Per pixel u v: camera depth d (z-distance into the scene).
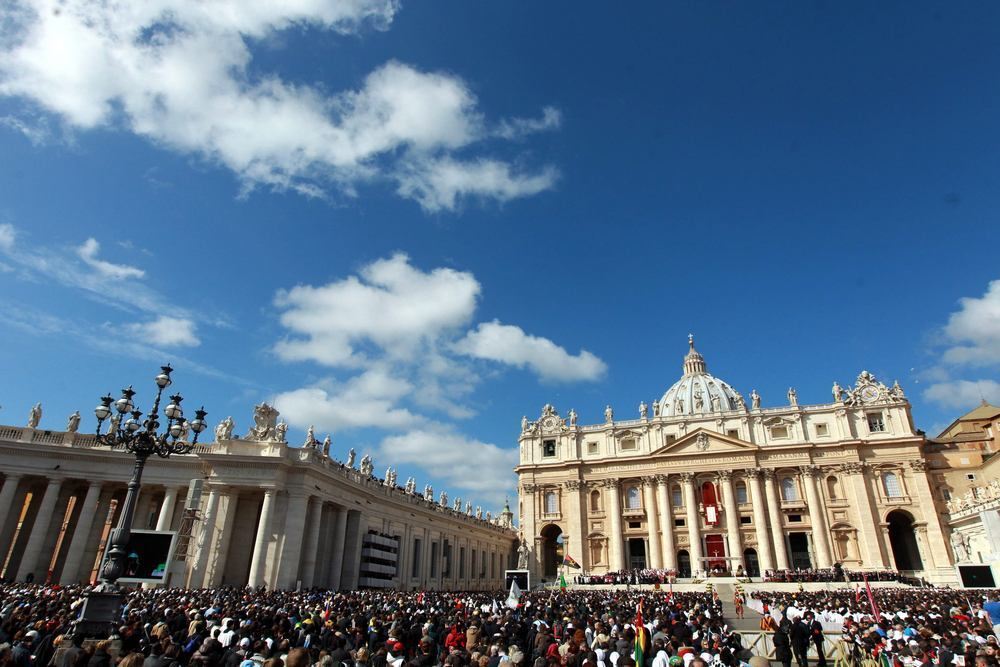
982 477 82.75
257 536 48.09
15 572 53.19
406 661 14.13
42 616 19.39
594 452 101.81
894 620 25.27
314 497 52.12
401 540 68.50
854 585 68.06
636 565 95.56
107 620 17.36
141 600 28.45
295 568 48.44
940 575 77.94
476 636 17.00
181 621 19.97
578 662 12.53
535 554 98.94
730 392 136.12
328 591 44.97
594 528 97.19
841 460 87.62
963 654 16.06
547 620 26.59
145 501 58.03
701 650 16.86
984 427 87.38
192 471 54.59
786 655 21.62
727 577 79.62
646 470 95.56
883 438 86.75
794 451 89.69
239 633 17.39
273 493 49.22
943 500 84.44
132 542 42.22
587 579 84.19
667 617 27.38
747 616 35.53
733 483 91.94
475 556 94.00
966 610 31.34
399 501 67.62
